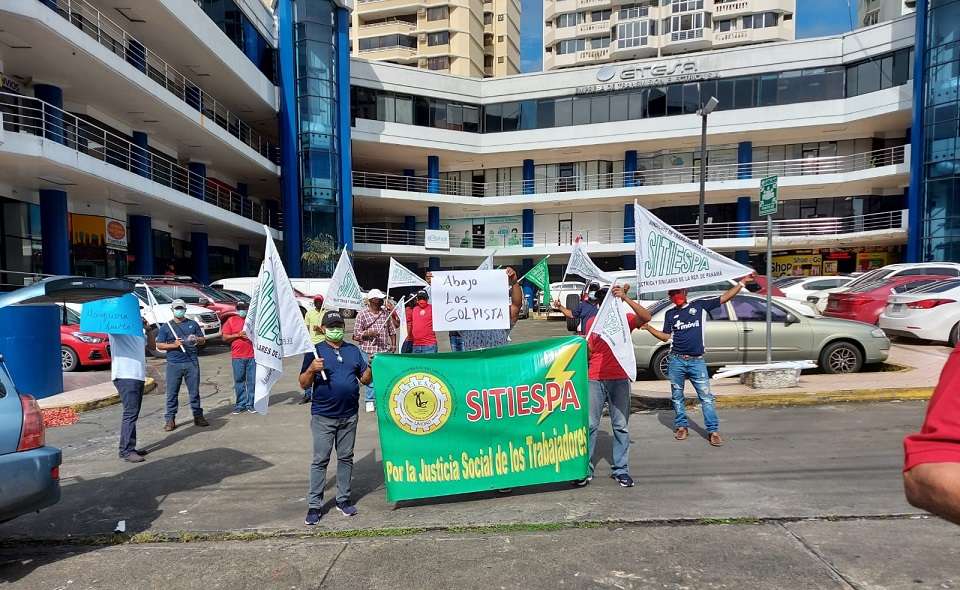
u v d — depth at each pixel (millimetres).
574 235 37375
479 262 38969
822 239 30484
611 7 58531
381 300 8852
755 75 32219
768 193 8742
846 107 30516
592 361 5125
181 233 26578
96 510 4816
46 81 17359
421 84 35500
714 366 10078
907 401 7785
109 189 17609
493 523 4270
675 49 56531
